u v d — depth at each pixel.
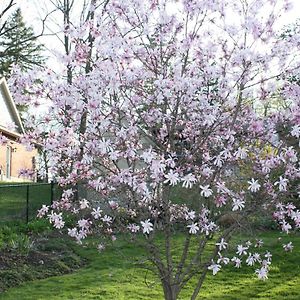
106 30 4.94
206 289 7.65
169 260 4.88
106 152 4.46
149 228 4.34
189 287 7.75
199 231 4.88
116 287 7.66
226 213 4.73
